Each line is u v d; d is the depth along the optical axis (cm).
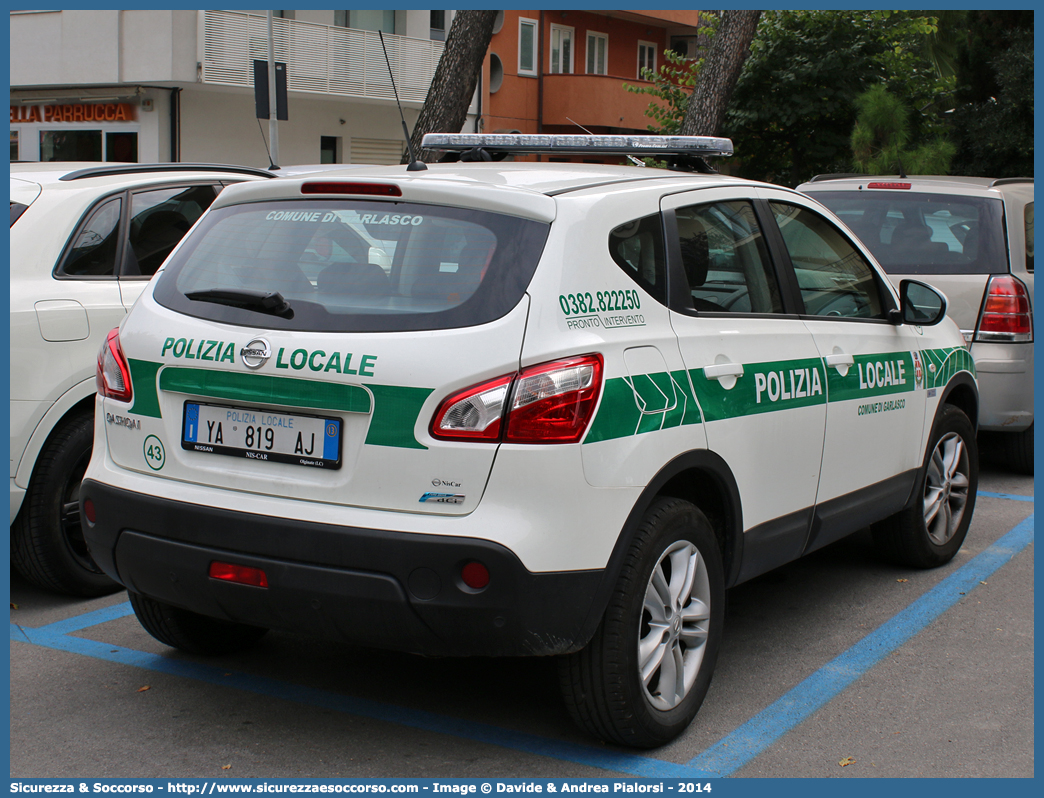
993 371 693
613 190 343
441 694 380
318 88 2514
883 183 747
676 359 337
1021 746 346
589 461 300
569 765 329
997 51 2233
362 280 316
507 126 3103
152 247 507
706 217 378
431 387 293
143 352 336
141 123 2397
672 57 1928
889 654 423
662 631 333
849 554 568
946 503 539
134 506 328
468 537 288
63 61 2403
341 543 295
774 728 356
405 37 2706
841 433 428
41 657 409
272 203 347
